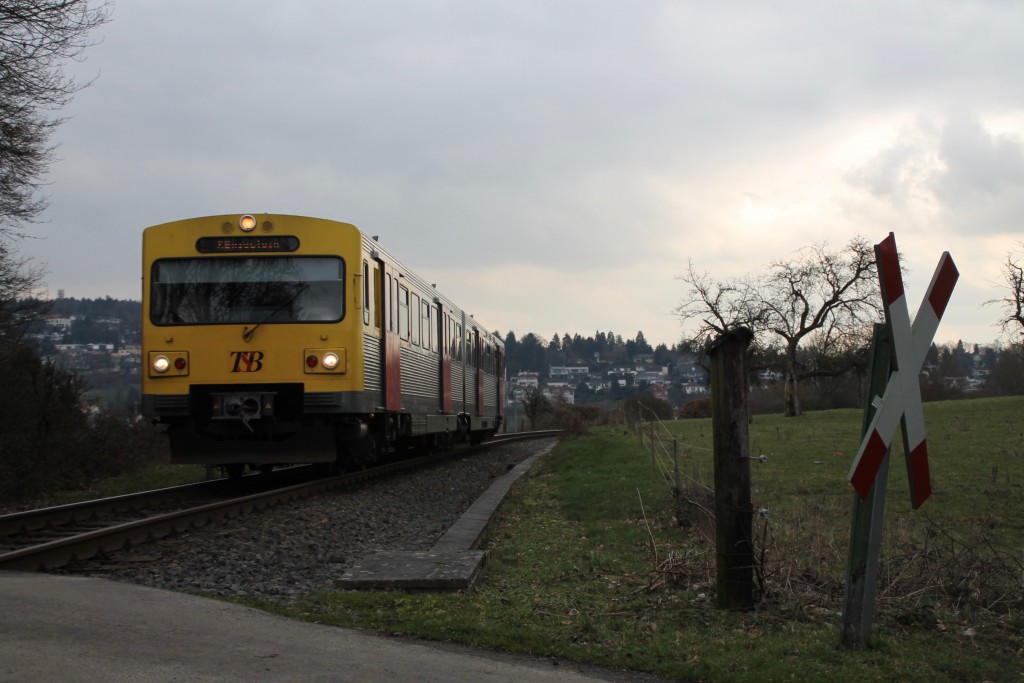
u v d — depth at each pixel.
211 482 16.08
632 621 6.64
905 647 6.09
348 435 15.36
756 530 9.49
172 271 14.41
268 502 13.09
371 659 5.31
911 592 7.40
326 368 14.23
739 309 46.00
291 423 14.60
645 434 26.36
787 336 45.84
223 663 5.05
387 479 18.36
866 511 5.95
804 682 5.25
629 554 9.77
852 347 45.91
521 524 12.72
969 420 29.88
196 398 14.27
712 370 7.03
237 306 14.31
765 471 17.11
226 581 7.71
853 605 5.99
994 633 6.67
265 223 14.48
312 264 14.46
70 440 19.75
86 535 8.73
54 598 6.43
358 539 10.86
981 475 15.66
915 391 5.43
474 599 7.18
